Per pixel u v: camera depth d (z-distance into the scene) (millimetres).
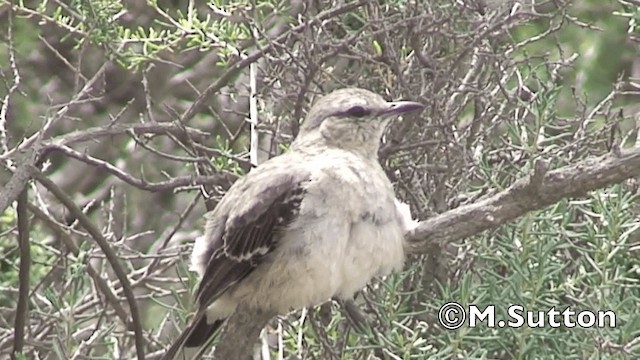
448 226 10633
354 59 12734
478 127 12656
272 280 11094
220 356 11281
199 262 11547
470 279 11078
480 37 12258
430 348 10797
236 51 13086
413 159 12461
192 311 12062
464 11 12594
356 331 11477
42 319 13688
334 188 10969
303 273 10969
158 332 14102
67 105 12352
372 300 11812
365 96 11547
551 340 11000
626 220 11141
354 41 12602
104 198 17578
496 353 11359
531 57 12695
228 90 14797
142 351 12094
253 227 11078
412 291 11461
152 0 13195
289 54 12336
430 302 11594
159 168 17734
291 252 10977
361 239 10969
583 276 11125
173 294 12453
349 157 11234
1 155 12617
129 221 17531
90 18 12836
